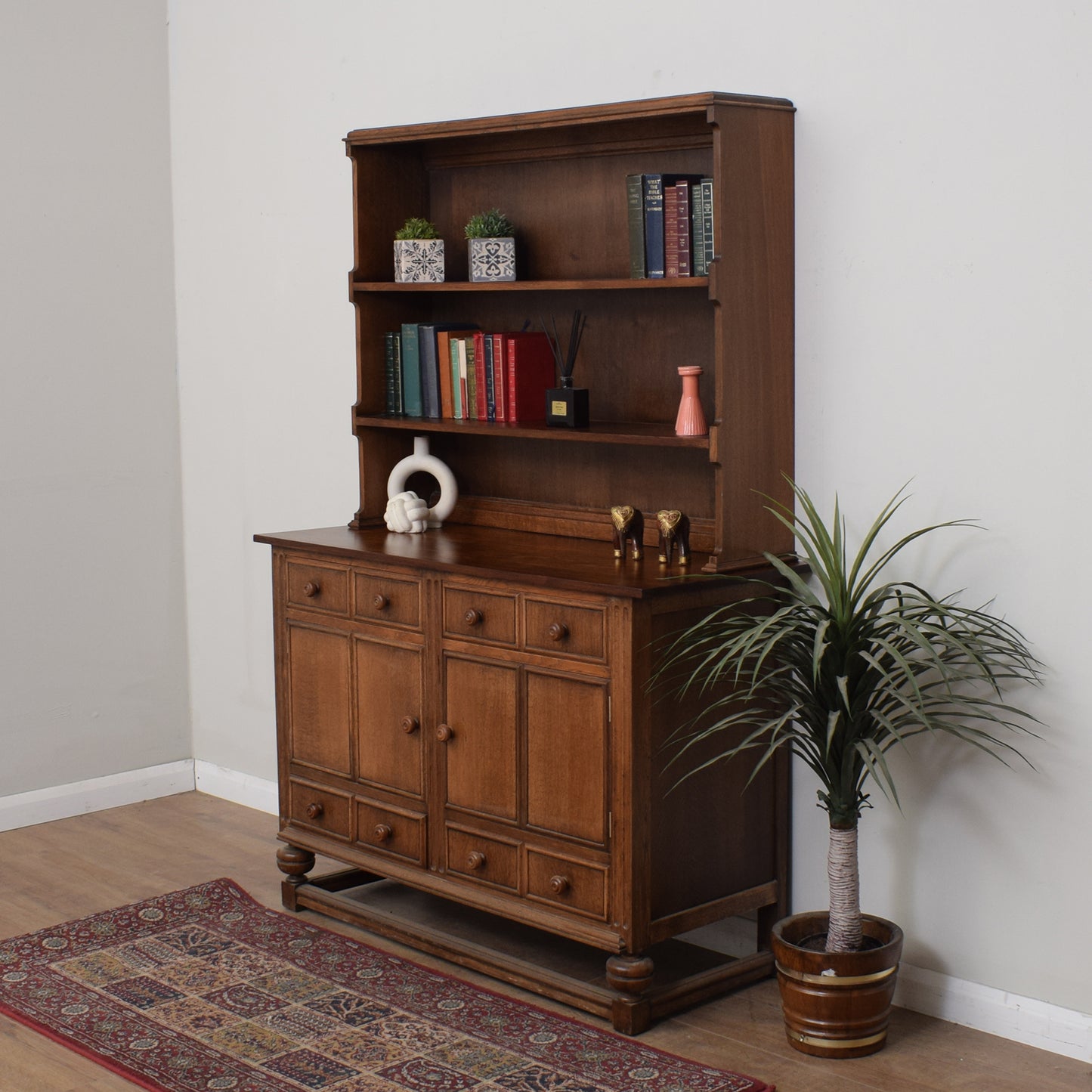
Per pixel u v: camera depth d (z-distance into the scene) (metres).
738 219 3.22
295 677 3.96
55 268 4.77
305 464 4.70
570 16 3.80
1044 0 2.93
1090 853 3.03
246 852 4.50
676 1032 3.22
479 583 3.41
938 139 3.11
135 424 5.00
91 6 4.79
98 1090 2.99
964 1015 3.24
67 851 4.50
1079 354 2.95
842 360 3.32
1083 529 2.98
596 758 3.20
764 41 3.39
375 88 4.33
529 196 3.93
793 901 3.57
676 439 3.31
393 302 4.13
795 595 3.06
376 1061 3.08
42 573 4.80
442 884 3.58
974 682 3.17
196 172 4.93
